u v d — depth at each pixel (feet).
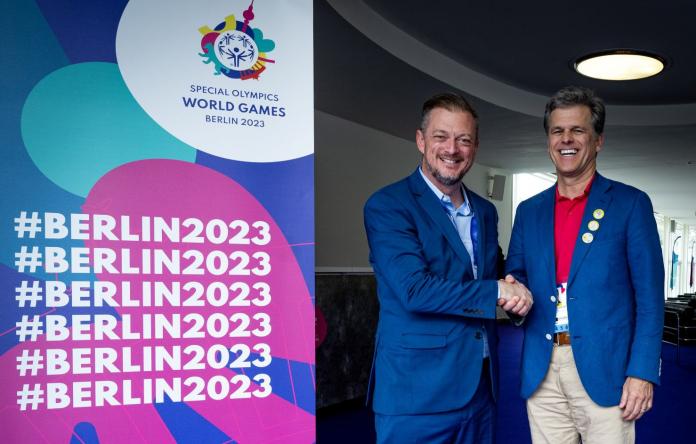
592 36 16.67
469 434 5.90
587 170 6.36
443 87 18.35
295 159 5.15
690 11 14.99
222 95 4.97
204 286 4.88
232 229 4.96
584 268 6.04
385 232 5.85
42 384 4.47
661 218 74.79
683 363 28.14
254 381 4.99
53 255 4.51
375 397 6.01
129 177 4.70
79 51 4.59
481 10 14.89
